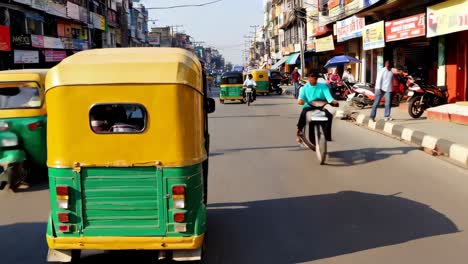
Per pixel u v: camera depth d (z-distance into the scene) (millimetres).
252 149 11414
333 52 38719
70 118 4254
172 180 4258
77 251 4781
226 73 29453
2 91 8359
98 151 4266
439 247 5055
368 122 15195
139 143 4254
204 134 5258
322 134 9367
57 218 4332
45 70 9055
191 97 4324
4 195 7742
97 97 4242
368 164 9344
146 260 4914
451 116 13930
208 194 7395
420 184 7699
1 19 24109
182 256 4359
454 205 6523
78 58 4598
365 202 6762
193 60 4730
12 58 25188
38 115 8328
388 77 14305
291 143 12133
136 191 4285
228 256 4941
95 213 4316
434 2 16797
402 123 13969
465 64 16203
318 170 8914
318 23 38781
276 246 5199
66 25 34531
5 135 8016
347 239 5355
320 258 4848
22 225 6156
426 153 10328
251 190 7578
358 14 22531
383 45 20672
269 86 37250
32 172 8703
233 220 6125
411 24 17875
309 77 9469
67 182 4301
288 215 6273
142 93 4230
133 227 4320
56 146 4293
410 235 5430
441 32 15234
